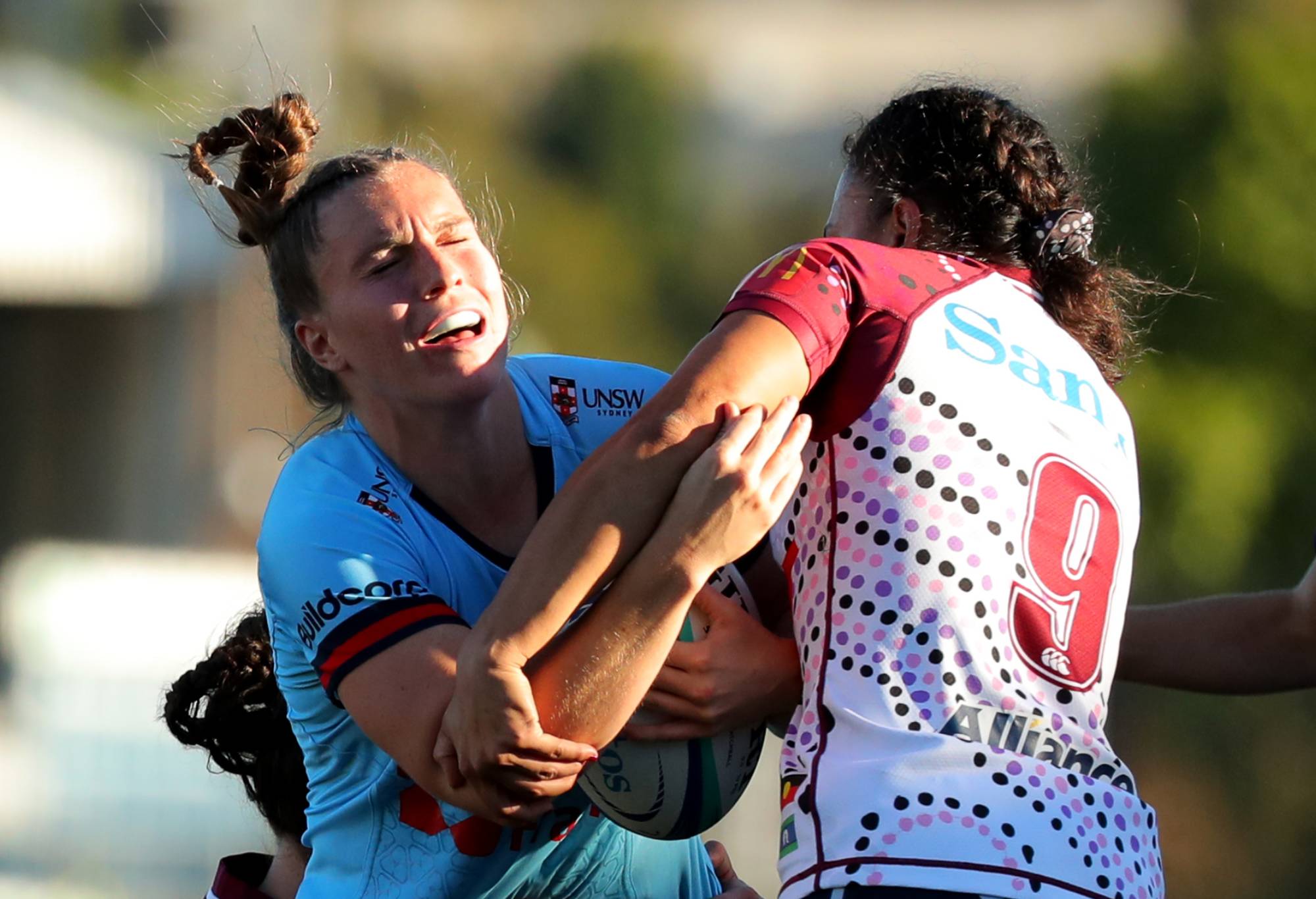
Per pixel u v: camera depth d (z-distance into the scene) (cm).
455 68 12319
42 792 3359
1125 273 1064
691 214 11931
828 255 887
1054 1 15200
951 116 978
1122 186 6109
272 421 6800
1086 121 3538
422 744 874
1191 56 6594
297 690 985
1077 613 866
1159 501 5647
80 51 8431
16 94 5647
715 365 834
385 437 992
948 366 870
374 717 891
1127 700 4694
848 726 837
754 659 943
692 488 812
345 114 9031
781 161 13688
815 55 15438
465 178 1091
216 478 6731
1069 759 839
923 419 859
